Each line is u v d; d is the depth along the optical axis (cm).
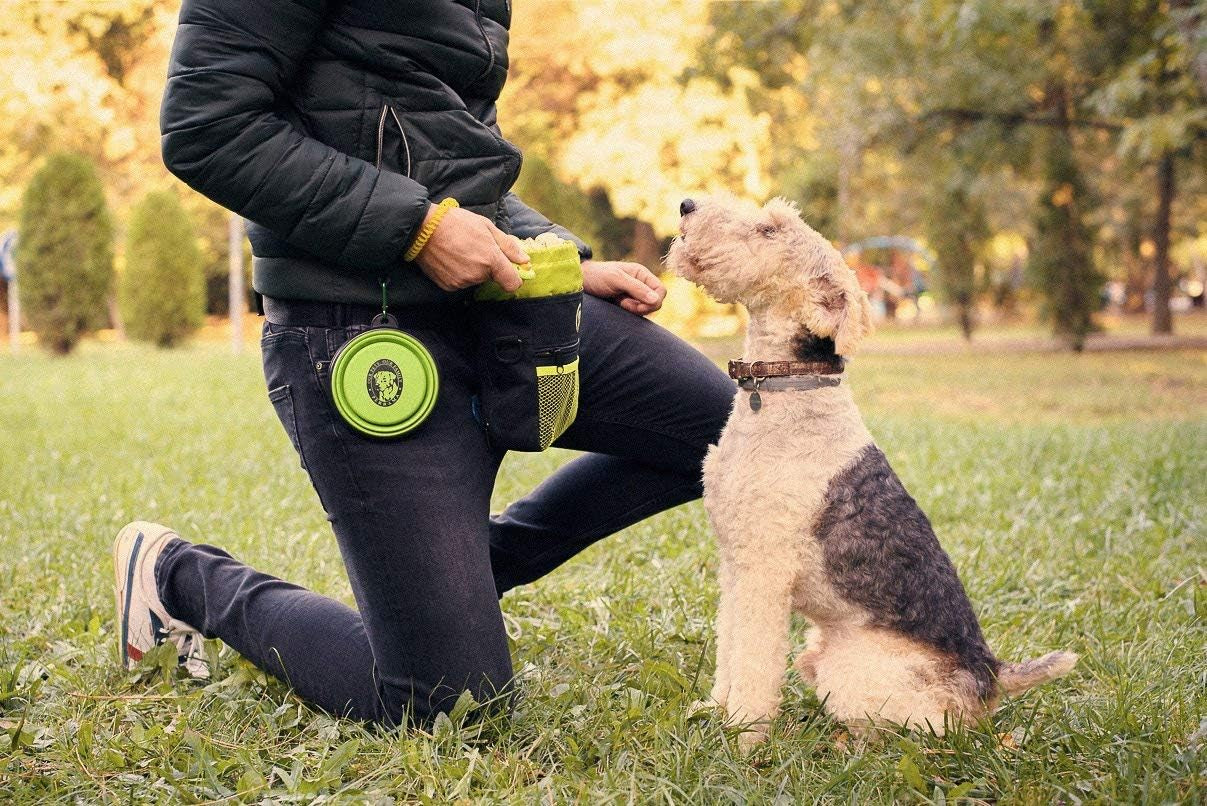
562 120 2178
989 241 2333
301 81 237
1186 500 529
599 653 327
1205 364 1766
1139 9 1541
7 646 332
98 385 1233
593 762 257
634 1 1973
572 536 316
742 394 279
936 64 1656
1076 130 2042
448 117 244
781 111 2252
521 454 716
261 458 705
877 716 263
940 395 1377
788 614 269
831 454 271
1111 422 1045
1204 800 226
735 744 256
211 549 312
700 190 1966
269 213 228
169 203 2105
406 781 242
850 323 262
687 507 519
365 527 250
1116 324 3291
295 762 248
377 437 244
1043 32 1661
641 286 299
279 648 282
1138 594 388
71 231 1839
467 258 234
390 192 230
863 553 267
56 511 535
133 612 311
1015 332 3069
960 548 459
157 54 2114
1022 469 640
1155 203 2788
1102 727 263
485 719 258
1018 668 273
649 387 292
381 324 248
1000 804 229
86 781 241
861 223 3244
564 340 258
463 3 248
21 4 1914
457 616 251
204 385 1219
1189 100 1311
